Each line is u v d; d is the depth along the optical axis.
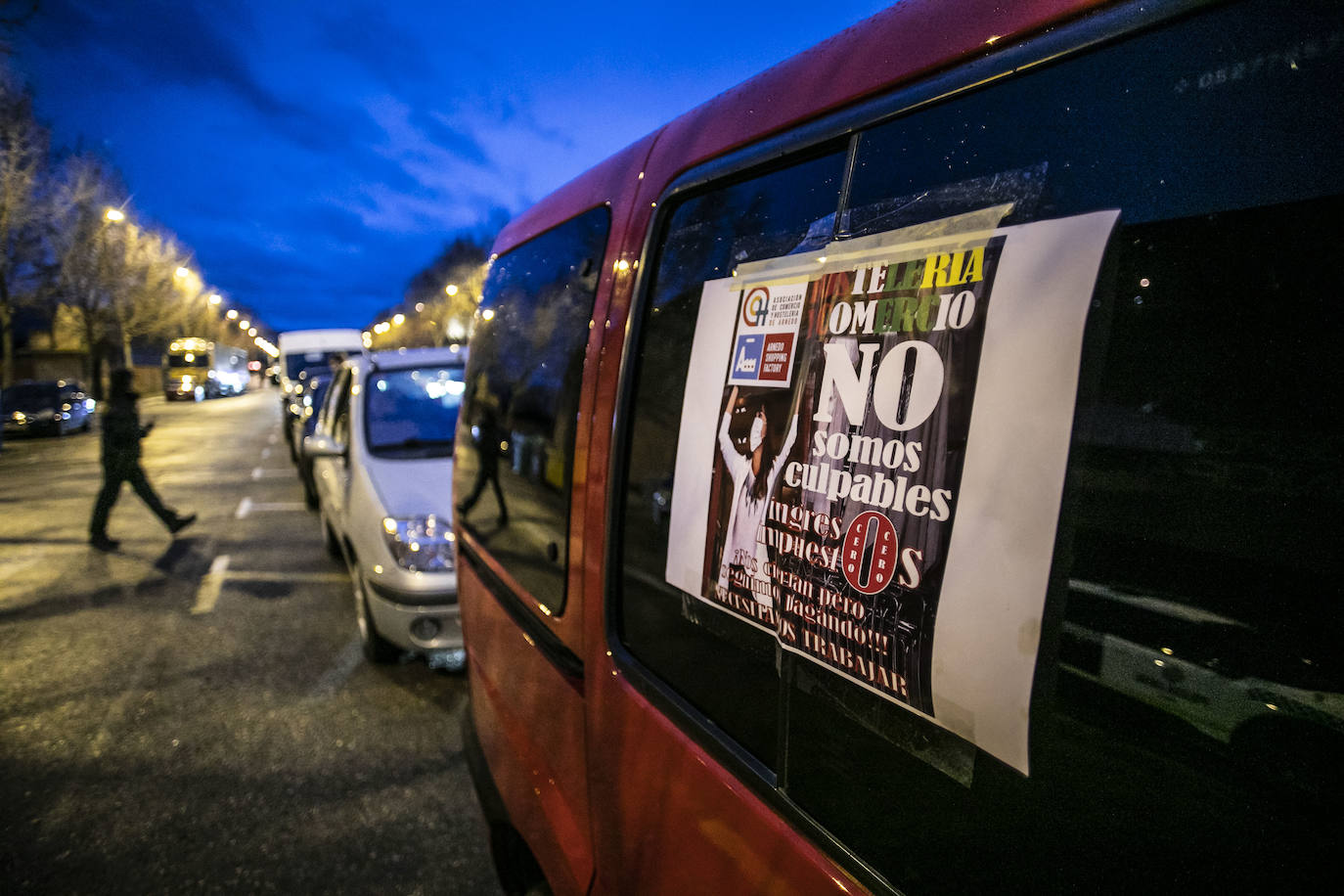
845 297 0.79
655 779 1.11
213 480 11.57
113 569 6.29
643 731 1.15
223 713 3.66
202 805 2.92
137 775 3.13
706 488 1.00
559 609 1.49
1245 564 0.49
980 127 0.69
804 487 0.81
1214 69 0.54
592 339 1.41
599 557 1.30
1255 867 0.48
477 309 2.59
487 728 2.09
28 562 6.52
